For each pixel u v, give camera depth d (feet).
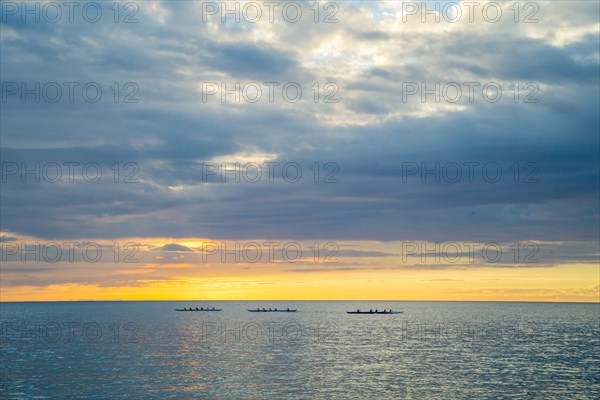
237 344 494.59
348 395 275.39
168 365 364.38
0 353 426.10
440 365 369.50
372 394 277.44
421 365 369.09
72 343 499.51
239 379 315.17
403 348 468.75
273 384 301.02
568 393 282.56
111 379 315.17
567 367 366.02
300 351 441.27
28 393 280.92
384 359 396.78
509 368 359.46
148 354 419.95
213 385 298.35
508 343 522.47
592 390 289.53
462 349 464.24
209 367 356.38
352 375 328.08
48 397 272.31
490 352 445.37
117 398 270.26
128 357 403.13
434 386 297.12
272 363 374.84
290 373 334.24
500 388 293.23
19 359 393.09
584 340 562.25
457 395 276.41
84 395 276.41
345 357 406.41
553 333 653.30
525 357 415.23
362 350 450.30
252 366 361.30
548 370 352.69
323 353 428.56
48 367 356.18
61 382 306.76
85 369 347.97
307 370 345.31
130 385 298.97
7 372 338.34
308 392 281.54
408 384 302.25
